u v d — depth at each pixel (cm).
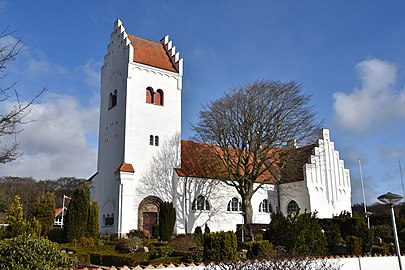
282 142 4003
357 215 4928
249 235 3606
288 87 4094
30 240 1294
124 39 4269
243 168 4034
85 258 2412
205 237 2000
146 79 4206
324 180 4538
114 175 3984
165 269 1521
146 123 4097
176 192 4038
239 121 4028
